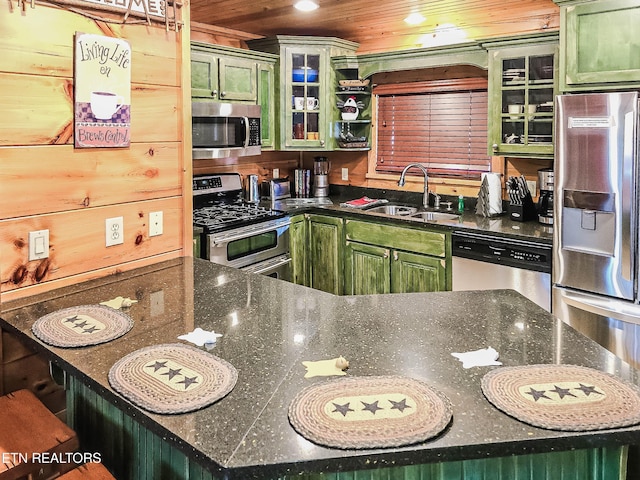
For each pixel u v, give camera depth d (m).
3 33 1.62
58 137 1.80
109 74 1.92
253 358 1.36
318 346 1.44
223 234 3.43
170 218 2.26
